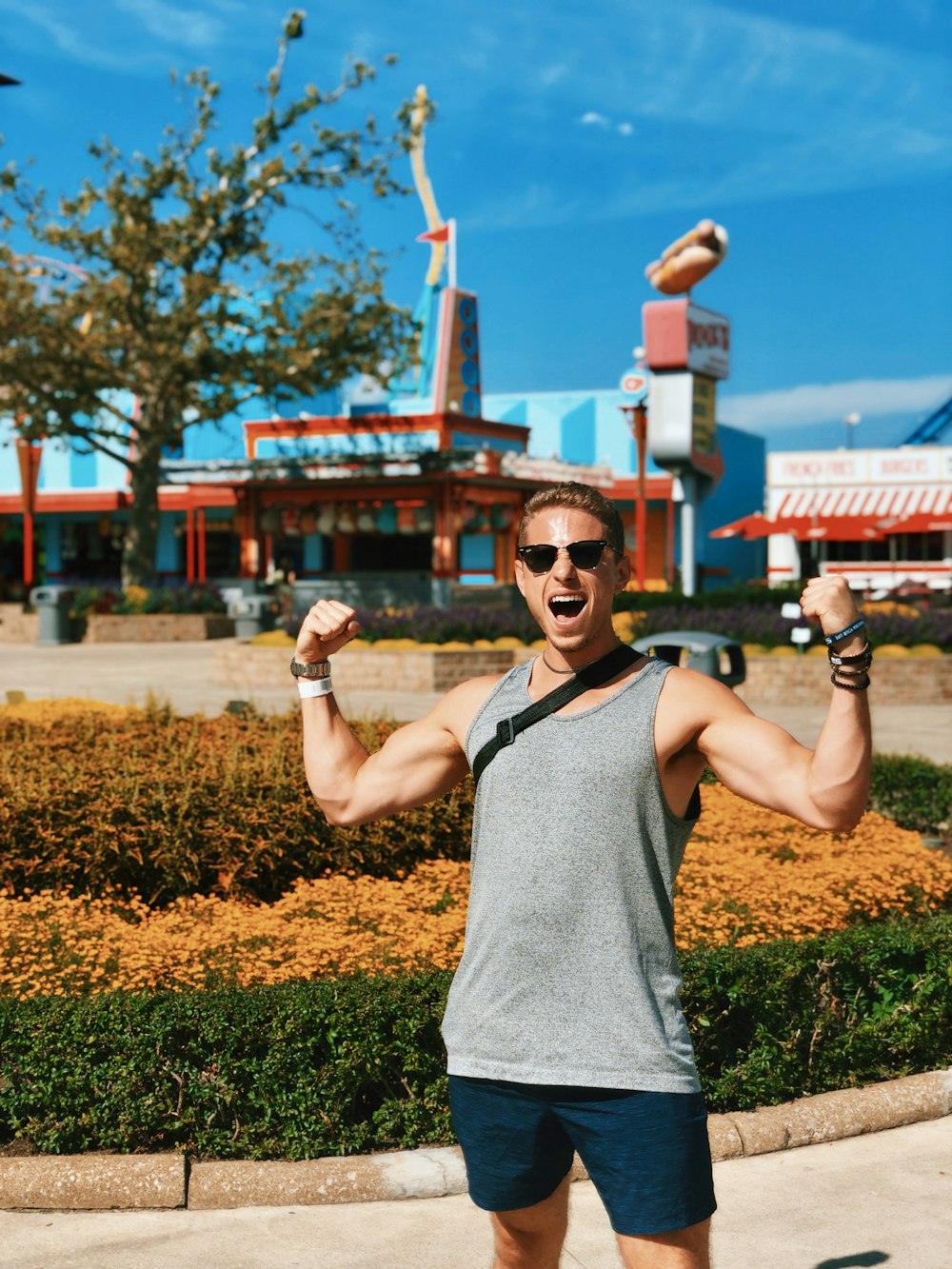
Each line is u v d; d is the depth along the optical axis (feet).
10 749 23.89
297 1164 12.46
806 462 145.59
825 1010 14.55
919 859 19.84
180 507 130.00
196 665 74.38
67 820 19.44
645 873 7.32
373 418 115.55
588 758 7.32
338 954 15.03
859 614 6.89
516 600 86.12
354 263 99.35
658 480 131.23
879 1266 10.89
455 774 8.16
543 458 111.86
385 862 20.24
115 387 98.53
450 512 108.06
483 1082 7.42
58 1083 12.70
